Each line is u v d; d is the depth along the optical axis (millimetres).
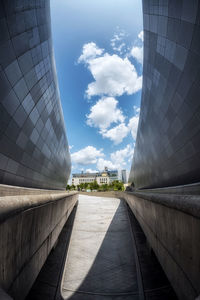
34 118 11578
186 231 2299
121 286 4586
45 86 11922
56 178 24812
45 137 14891
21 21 7527
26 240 2627
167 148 12406
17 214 2277
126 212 14945
